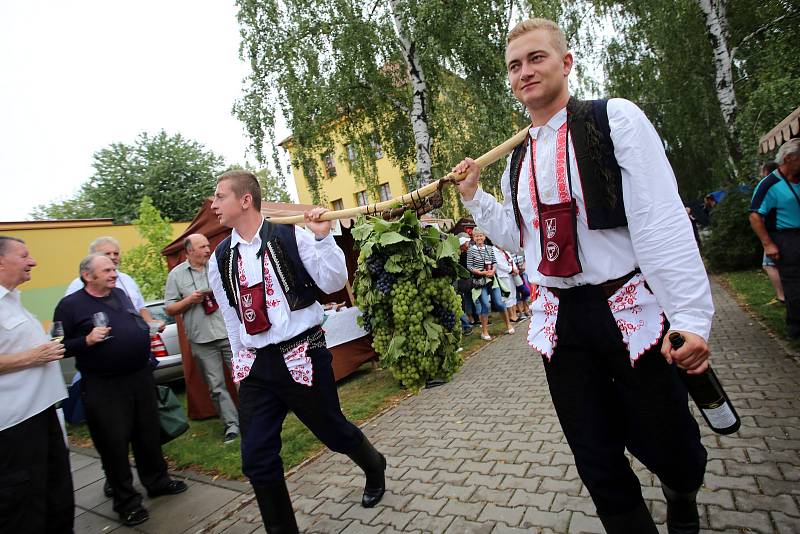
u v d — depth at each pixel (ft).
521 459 10.03
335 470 11.30
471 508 8.45
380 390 17.63
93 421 10.26
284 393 7.52
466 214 40.34
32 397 8.02
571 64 5.09
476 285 24.11
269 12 33.01
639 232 4.31
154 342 21.72
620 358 4.66
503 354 20.65
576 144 4.59
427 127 33.73
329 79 33.83
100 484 13.25
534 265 5.36
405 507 8.89
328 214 7.59
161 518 10.41
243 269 7.63
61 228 45.57
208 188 91.35
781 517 6.76
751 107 29.68
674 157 49.96
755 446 8.82
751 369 12.98
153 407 11.30
